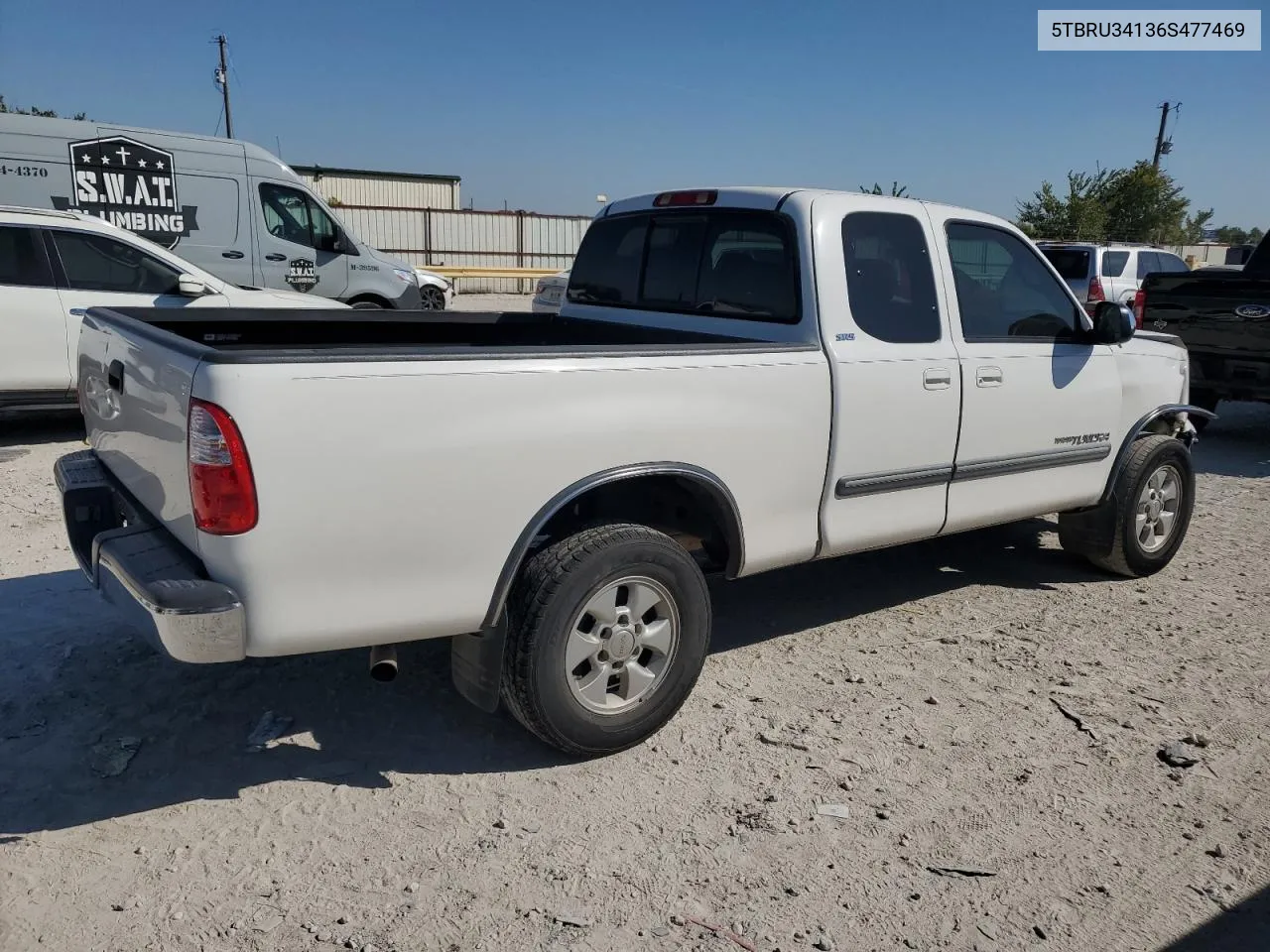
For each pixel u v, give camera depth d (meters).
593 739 3.53
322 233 12.95
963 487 4.71
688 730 3.83
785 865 3.04
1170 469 5.75
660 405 3.55
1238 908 2.91
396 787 3.39
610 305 5.12
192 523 2.94
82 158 11.41
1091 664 4.54
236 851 3.02
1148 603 5.36
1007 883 2.99
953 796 3.43
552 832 3.16
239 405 2.77
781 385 3.89
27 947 2.59
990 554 6.14
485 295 28.97
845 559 5.98
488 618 3.32
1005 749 3.76
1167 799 3.46
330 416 2.90
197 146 11.98
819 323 4.08
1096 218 35.50
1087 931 2.80
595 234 5.24
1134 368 5.46
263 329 4.63
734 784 3.46
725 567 4.05
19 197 11.23
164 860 2.97
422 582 3.15
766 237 4.26
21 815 3.16
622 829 3.19
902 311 4.37
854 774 3.55
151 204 11.80
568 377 3.33
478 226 30.64
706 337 4.46
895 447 4.32
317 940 2.66
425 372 3.04
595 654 3.52
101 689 3.97
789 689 4.21
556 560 3.35
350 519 2.97
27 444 8.41
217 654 2.89
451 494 3.12
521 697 3.37
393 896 2.84
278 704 3.92
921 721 3.96
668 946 2.69
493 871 2.97
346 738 3.70
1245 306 9.28
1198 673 4.47
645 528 3.55
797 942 2.72
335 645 3.07
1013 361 4.76
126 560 3.05
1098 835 3.24
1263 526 7.03
